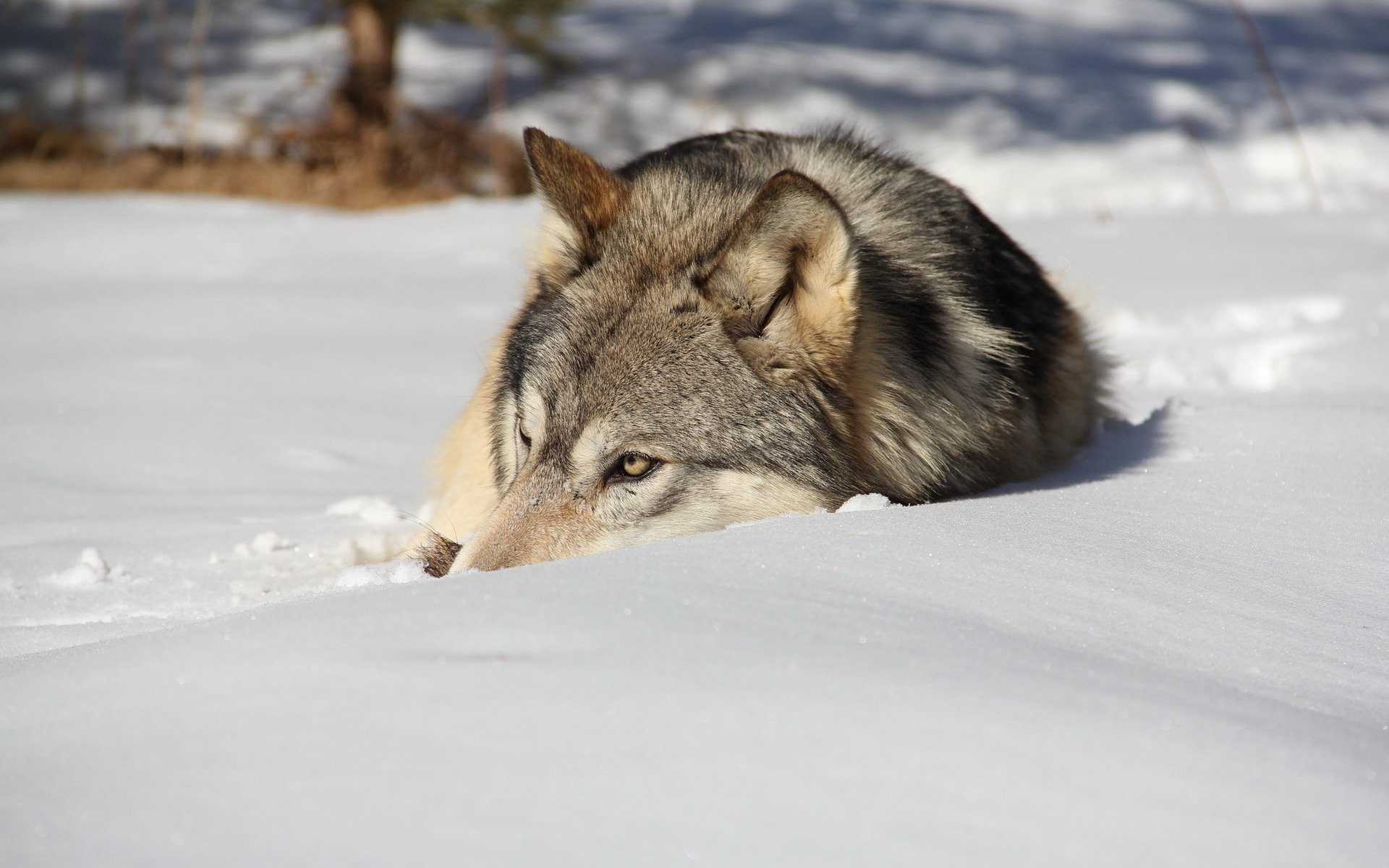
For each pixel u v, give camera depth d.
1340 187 28.72
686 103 45.44
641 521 6.56
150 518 8.51
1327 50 56.16
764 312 6.80
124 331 16.11
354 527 8.44
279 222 28.00
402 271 21.14
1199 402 10.05
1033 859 2.59
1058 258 17.94
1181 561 5.36
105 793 2.86
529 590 4.22
